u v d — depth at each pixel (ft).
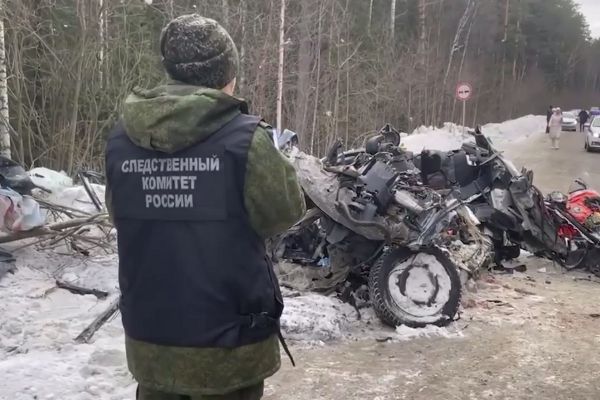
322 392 13.25
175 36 7.03
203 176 6.69
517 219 23.71
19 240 21.16
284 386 13.50
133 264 7.08
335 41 82.74
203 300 6.75
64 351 14.30
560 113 97.35
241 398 7.18
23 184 20.36
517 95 203.82
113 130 7.47
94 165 49.26
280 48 64.54
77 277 19.33
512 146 106.52
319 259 19.36
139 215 6.96
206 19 7.23
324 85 79.00
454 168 24.48
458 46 137.28
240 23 62.54
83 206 25.00
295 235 19.26
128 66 54.03
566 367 14.80
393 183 17.26
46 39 49.90
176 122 6.64
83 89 48.03
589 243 24.14
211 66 7.04
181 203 6.75
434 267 17.21
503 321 17.87
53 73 46.60
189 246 6.75
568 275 24.04
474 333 16.90
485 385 13.79
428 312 17.06
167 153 6.79
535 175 63.52
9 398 11.82
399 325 16.87
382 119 99.04
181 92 6.93
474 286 20.54
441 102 123.54
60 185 26.22
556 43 244.42
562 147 101.86
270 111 72.13
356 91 90.53
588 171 67.31
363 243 17.84
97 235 23.15
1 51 40.29
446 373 14.37
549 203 24.77
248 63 63.41
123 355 13.76
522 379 14.12
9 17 43.86
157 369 6.98
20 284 18.40
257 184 6.73
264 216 6.86
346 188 17.29
